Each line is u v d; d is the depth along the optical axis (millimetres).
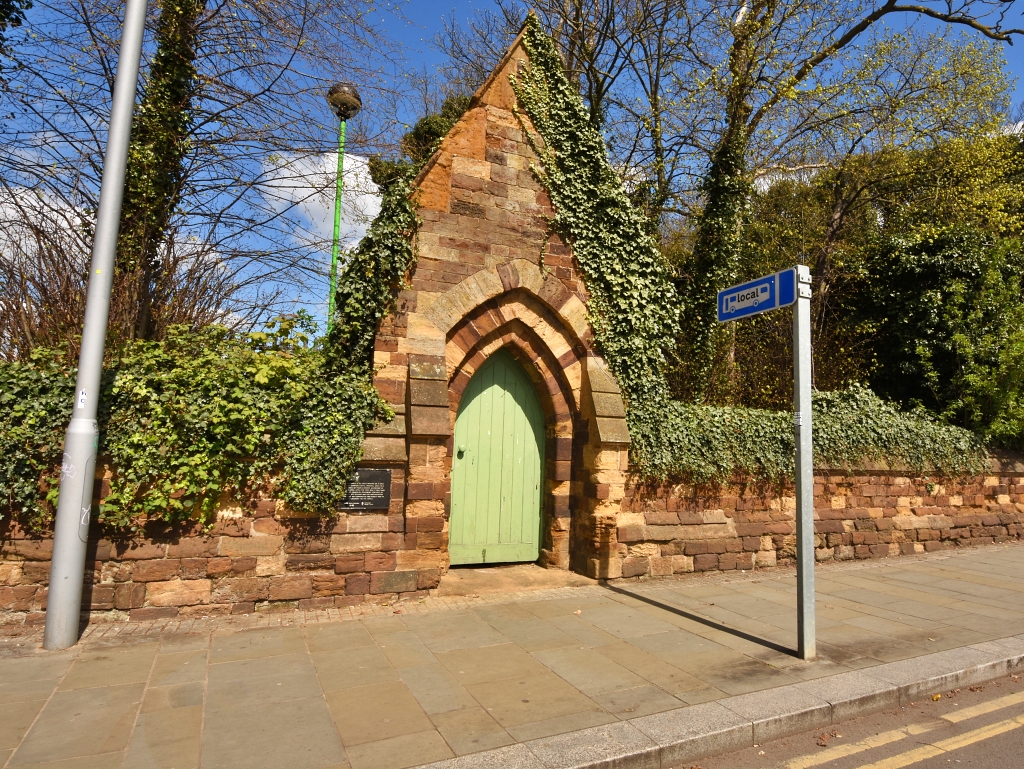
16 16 8016
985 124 13797
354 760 3438
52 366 5918
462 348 7660
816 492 9758
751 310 5891
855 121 14312
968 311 12633
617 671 4863
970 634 6105
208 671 4719
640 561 8070
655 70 15820
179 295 8664
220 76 8844
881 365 13461
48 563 5656
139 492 5867
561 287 8195
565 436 8336
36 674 4602
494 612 6422
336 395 6648
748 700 4348
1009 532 11930
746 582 8156
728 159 11641
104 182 5328
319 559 6430
